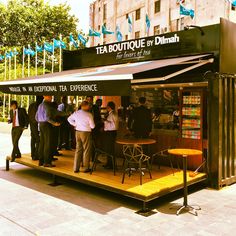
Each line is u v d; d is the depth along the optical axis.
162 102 9.13
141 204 6.44
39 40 35.16
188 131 7.97
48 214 5.80
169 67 8.50
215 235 4.92
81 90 6.64
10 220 5.48
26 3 37.19
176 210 6.06
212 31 7.50
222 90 7.50
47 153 8.14
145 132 7.85
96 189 7.56
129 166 7.33
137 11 30.23
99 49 10.73
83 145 7.52
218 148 7.38
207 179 7.60
